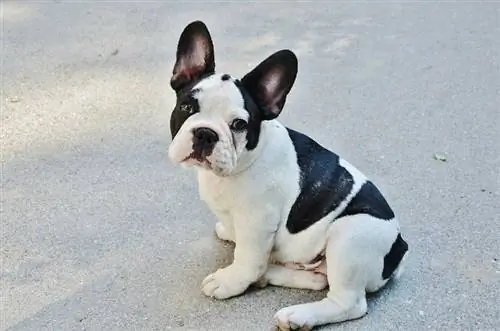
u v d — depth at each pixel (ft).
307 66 7.28
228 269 4.76
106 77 7.01
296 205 4.60
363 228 4.55
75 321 4.64
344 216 4.58
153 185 5.63
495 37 7.98
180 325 4.62
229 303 4.75
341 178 4.63
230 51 7.52
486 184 5.71
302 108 6.61
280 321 4.53
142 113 6.49
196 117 4.31
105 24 8.09
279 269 4.83
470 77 7.13
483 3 8.97
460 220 5.37
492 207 5.49
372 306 4.75
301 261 4.74
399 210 5.45
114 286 4.85
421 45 7.75
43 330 4.59
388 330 4.62
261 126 4.48
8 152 5.97
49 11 8.45
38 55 7.35
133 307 4.72
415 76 7.13
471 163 5.94
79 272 4.93
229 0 8.92
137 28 8.01
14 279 4.88
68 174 5.73
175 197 5.52
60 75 7.02
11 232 5.21
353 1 9.00
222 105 4.32
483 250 5.14
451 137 6.25
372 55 7.49
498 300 4.81
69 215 5.35
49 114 6.45
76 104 6.59
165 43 7.65
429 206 5.49
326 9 8.71
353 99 6.75
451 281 4.92
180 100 4.42
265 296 4.79
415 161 5.95
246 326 4.63
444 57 7.48
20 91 6.77
